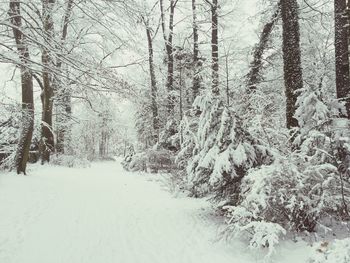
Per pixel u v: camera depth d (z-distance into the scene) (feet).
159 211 28.50
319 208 17.58
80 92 21.98
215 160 22.26
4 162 47.78
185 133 28.45
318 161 20.03
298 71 26.04
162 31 63.57
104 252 18.71
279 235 18.99
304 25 46.34
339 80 26.05
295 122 25.64
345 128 20.71
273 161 22.03
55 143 73.97
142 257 17.97
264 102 40.50
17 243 19.29
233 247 18.53
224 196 24.34
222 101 23.85
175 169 40.60
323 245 14.75
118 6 19.86
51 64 19.76
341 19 26.09
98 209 28.96
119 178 55.21
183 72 64.85
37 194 32.14
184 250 18.80
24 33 17.93
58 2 22.44
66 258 17.78
